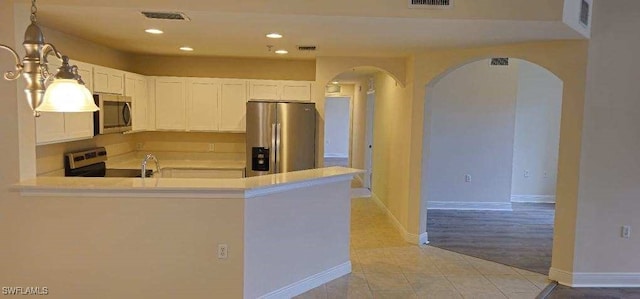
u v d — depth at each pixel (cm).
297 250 381
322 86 586
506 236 586
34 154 342
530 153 805
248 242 337
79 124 405
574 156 413
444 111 722
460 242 554
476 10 329
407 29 369
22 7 316
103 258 325
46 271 324
